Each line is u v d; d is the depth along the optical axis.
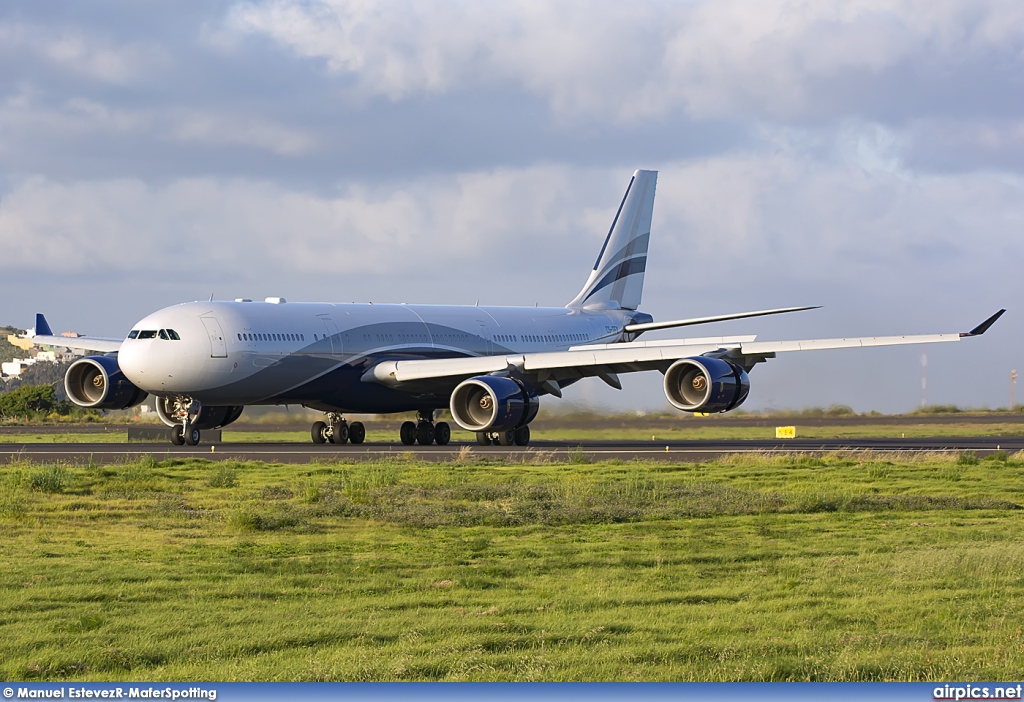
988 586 59.41
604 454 146.75
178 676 43.41
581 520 83.81
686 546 72.88
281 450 152.12
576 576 63.09
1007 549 66.75
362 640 48.22
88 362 160.25
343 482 103.19
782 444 183.62
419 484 103.44
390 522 82.81
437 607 54.72
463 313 189.75
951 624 51.03
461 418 154.88
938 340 147.62
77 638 48.16
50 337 185.12
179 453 143.75
